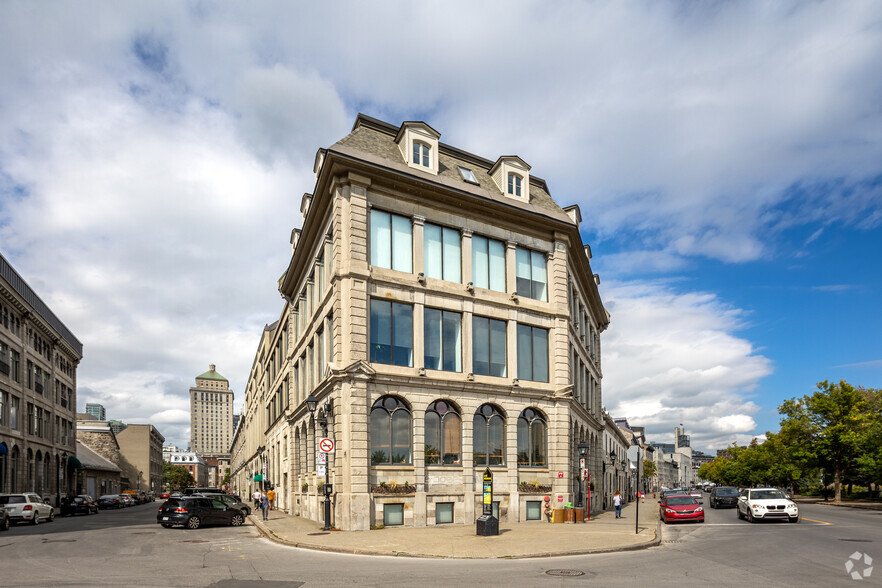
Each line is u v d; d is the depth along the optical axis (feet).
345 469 81.30
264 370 221.25
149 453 440.86
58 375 209.87
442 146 105.19
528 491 97.86
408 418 88.48
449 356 94.27
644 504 203.41
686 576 44.55
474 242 101.04
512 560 55.26
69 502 152.35
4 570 49.47
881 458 151.43
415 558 56.70
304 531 80.48
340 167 87.35
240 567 50.52
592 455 155.33
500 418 98.58
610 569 48.67
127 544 70.74
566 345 108.58
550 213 110.01
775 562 51.08
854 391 170.71
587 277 141.38
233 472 464.24
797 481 241.76
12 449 159.94
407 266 92.38
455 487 90.27
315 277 113.60
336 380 85.51
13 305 163.63
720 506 154.20
